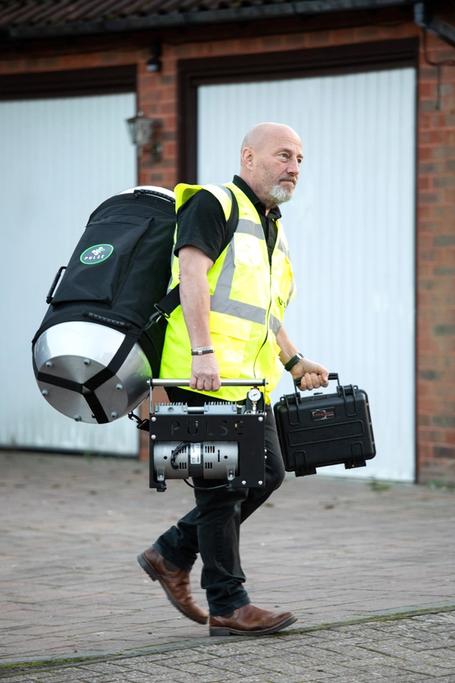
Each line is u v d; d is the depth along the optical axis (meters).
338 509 19.94
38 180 26.92
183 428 10.90
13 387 27.23
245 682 10.05
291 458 11.89
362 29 22.62
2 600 13.70
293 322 23.98
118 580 14.74
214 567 11.52
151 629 12.34
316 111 23.48
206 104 24.69
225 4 22.83
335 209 23.39
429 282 22.06
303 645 11.09
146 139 24.77
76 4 25.28
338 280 23.42
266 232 11.77
